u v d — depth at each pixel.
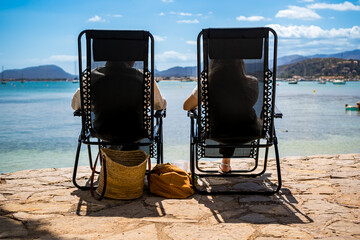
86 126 2.91
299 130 12.23
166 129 11.80
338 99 35.78
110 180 2.81
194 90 3.15
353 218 2.41
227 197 2.91
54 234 2.14
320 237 2.10
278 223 2.33
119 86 2.82
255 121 2.86
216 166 4.19
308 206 2.67
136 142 3.05
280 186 2.96
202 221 2.38
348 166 4.04
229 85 2.80
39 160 7.36
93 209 2.61
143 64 2.80
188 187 2.94
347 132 11.68
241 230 2.21
